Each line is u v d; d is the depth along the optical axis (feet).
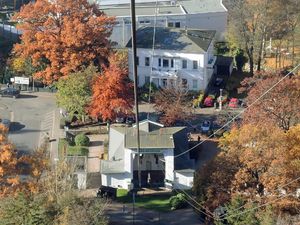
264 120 173.06
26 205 133.69
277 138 143.64
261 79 199.72
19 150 204.23
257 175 144.36
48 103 244.83
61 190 142.61
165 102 215.92
